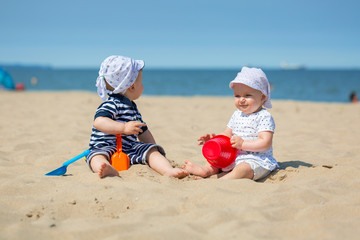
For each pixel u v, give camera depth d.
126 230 1.83
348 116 8.05
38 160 3.58
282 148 4.31
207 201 2.24
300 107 10.45
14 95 14.00
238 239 1.70
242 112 3.12
